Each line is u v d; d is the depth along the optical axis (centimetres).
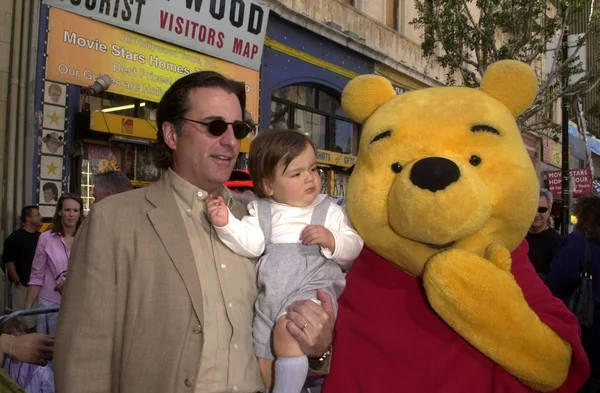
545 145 2166
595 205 358
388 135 206
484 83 220
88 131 803
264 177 233
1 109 734
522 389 184
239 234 208
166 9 879
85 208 809
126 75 846
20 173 741
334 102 1349
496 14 1030
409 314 202
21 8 741
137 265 190
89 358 181
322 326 197
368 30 1366
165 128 220
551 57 1111
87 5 784
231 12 976
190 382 182
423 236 182
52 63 759
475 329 179
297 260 218
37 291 479
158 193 207
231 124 211
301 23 1145
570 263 355
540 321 181
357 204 206
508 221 191
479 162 191
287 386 196
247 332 208
